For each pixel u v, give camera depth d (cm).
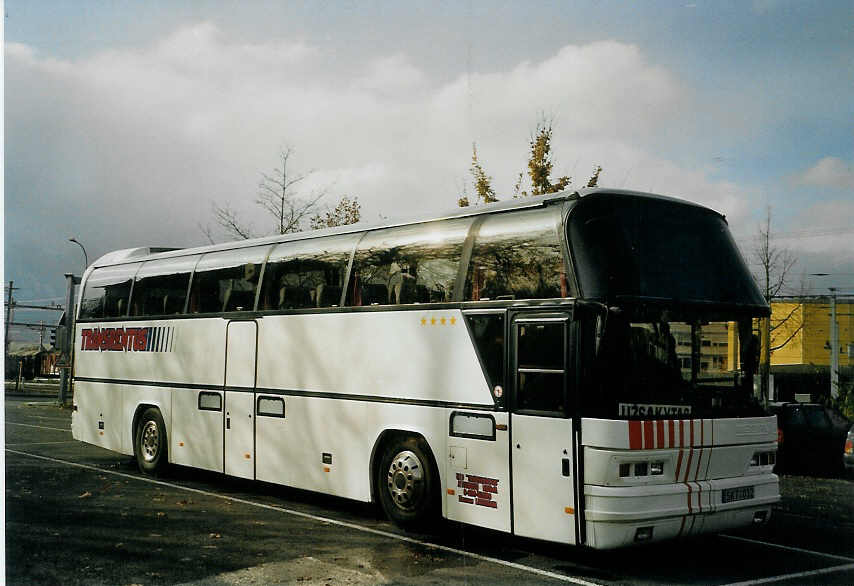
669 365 777
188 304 1304
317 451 1045
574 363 751
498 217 871
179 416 1298
